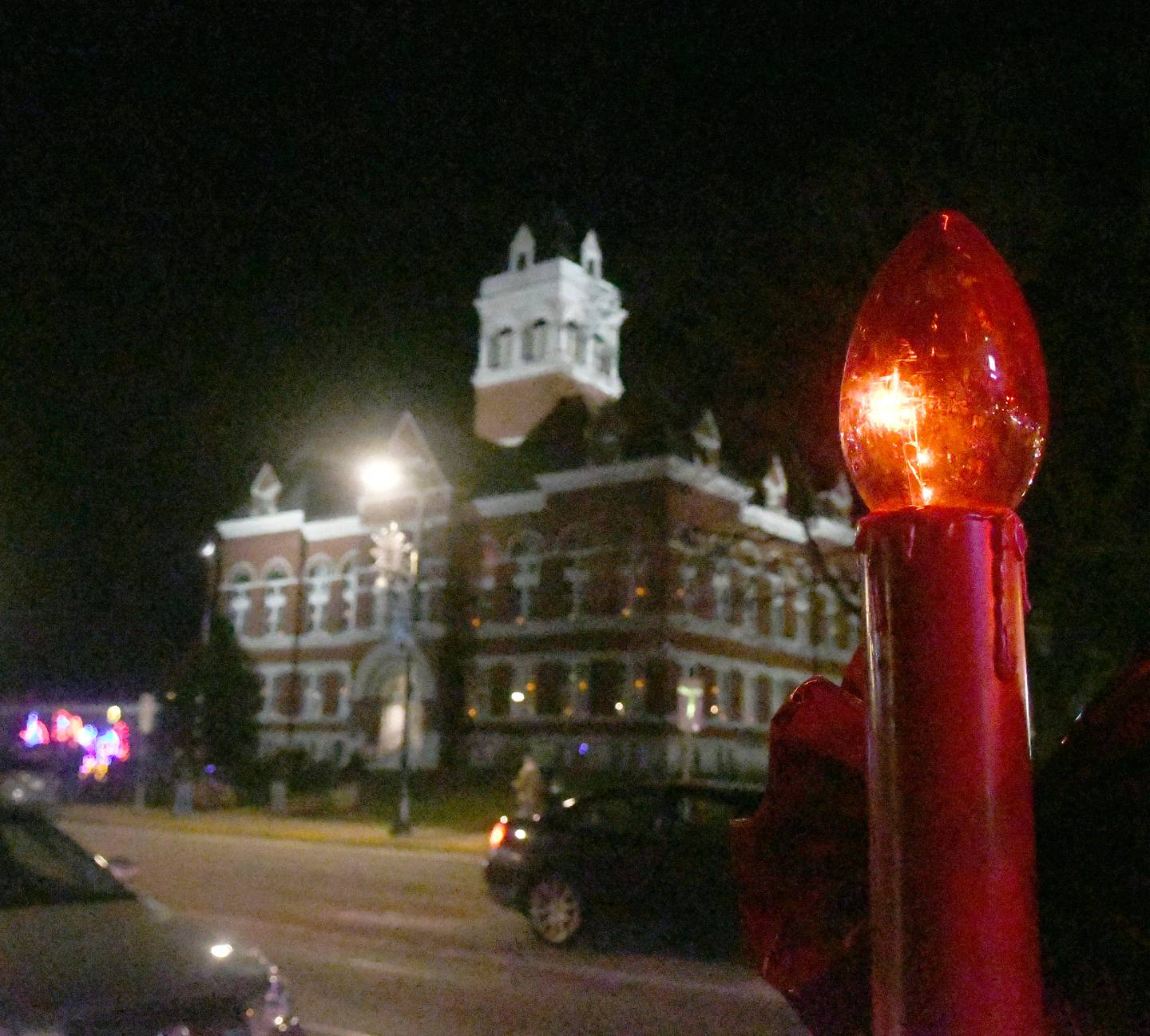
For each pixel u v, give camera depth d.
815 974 1.30
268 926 11.87
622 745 33.41
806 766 1.34
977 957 0.95
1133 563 11.60
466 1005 8.33
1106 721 1.23
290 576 43.62
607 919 10.76
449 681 37.78
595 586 35.09
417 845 23.11
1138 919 1.17
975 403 1.02
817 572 19.69
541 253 47.03
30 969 3.98
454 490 39.19
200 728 37.72
